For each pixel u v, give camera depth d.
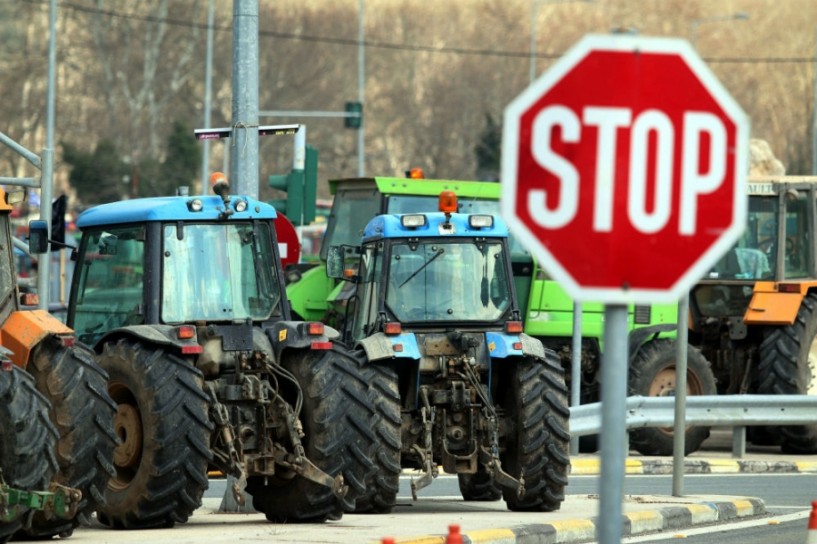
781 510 43.06
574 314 54.38
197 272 38.62
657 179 13.90
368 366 40.06
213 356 37.78
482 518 38.97
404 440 41.00
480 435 40.72
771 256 60.62
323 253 56.38
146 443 36.12
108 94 192.25
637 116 13.88
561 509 42.22
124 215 39.22
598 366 58.31
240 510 41.22
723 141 13.92
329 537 33.44
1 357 31.55
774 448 65.25
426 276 41.84
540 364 41.47
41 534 33.22
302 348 38.47
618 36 13.88
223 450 37.31
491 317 41.94
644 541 36.03
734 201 13.93
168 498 36.09
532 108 13.88
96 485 33.72
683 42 13.89
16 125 193.12
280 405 37.81
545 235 13.88
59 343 33.97
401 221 42.06
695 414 56.59
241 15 44.75
